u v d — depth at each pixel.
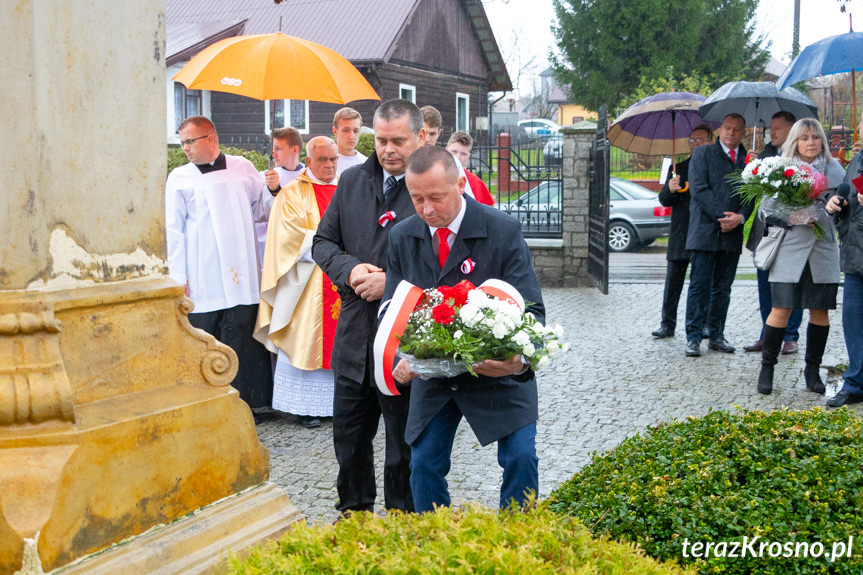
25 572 2.24
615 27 30.94
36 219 2.39
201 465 2.74
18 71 2.35
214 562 2.62
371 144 14.44
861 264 6.02
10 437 2.32
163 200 2.81
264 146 14.60
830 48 7.38
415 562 1.91
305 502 4.65
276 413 6.49
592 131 12.62
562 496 3.05
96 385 2.55
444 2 29.66
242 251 6.27
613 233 17.83
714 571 2.58
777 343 6.66
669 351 8.30
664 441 3.22
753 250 7.59
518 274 3.23
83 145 2.53
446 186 3.07
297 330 6.00
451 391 3.20
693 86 28.27
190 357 2.82
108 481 2.46
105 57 2.58
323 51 5.57
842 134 21.86
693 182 7.97
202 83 5.43
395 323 3.12
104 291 2.56
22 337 2.37
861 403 6.23
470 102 32.19
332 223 4.04
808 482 2.85
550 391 6.87
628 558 2.16
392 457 3.87
